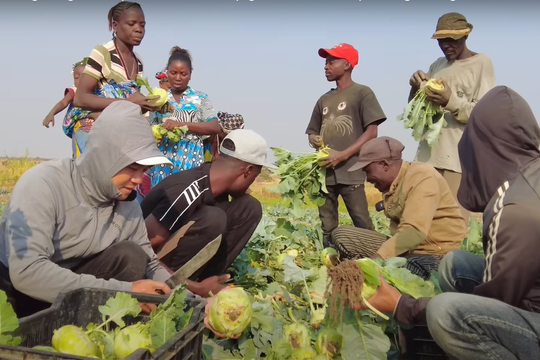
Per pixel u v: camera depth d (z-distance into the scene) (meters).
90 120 5.46
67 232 3.32
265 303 3.69
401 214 4.84
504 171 2.97
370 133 6.68
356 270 3.11
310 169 6.91
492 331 2.78
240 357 3.26
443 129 6.56
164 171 6.16
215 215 4.39
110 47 5.57
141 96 5.44
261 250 6.24
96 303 2.78
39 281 3.03
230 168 4.45
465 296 2.88
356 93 6.85
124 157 3.21
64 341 2.20
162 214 4.32
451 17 6.40
